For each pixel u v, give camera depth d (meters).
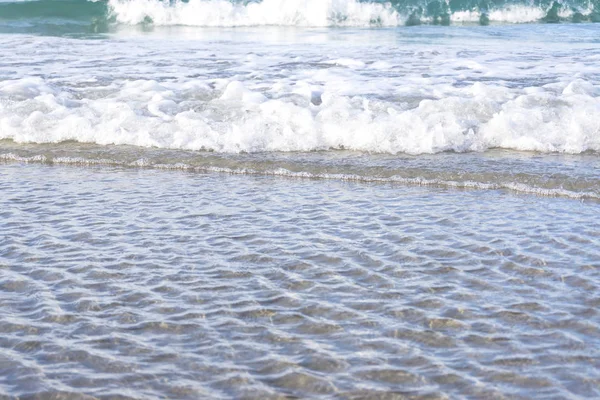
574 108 10.12
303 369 4.34
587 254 6.03
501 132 9.34
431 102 10.41
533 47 16.22
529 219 6.91
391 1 21.17
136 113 10.64
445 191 7.88
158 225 6.88
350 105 10.65
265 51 16.09
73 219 7.07
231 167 8.85
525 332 4.76
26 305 5.24
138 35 19.38
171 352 4.56
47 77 13.09
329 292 5.41
